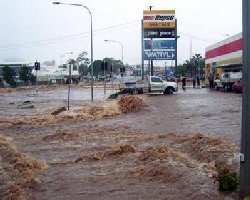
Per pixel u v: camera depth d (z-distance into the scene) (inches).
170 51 2657.5
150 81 1977.1
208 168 431.8
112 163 495.5
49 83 4702.3
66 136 729.0
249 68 322.7
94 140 687.7
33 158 538.0
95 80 5147.6
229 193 346.3
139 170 445.7
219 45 2536.9
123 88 2025.1
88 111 1148.5
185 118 948.6
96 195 371.6
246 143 324.2
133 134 731.4
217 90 2242.9
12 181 432.5
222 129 748.0
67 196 373.4
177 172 419.5
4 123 969.5
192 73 4746.6
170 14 2632.9
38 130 855.7
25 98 2119.8
